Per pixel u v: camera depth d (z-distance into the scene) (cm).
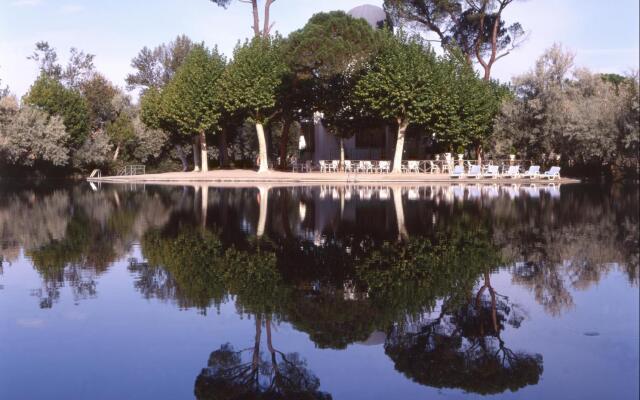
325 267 736
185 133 3253
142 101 3534
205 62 3200
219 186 2592
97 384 373
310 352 434
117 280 666
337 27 2727
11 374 389
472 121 3019
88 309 545
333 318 516
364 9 4097
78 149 3847
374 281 657
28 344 448
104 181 3344
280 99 3078
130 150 4266
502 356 418
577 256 802
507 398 347
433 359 419
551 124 2788
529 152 3022
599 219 1244
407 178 2803
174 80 3294
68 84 4825
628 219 1233
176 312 535
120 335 469
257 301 573
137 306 554
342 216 1313
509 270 711
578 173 3003
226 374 389
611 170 2816
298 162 4025
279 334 474
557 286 624
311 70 2878
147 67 4719
